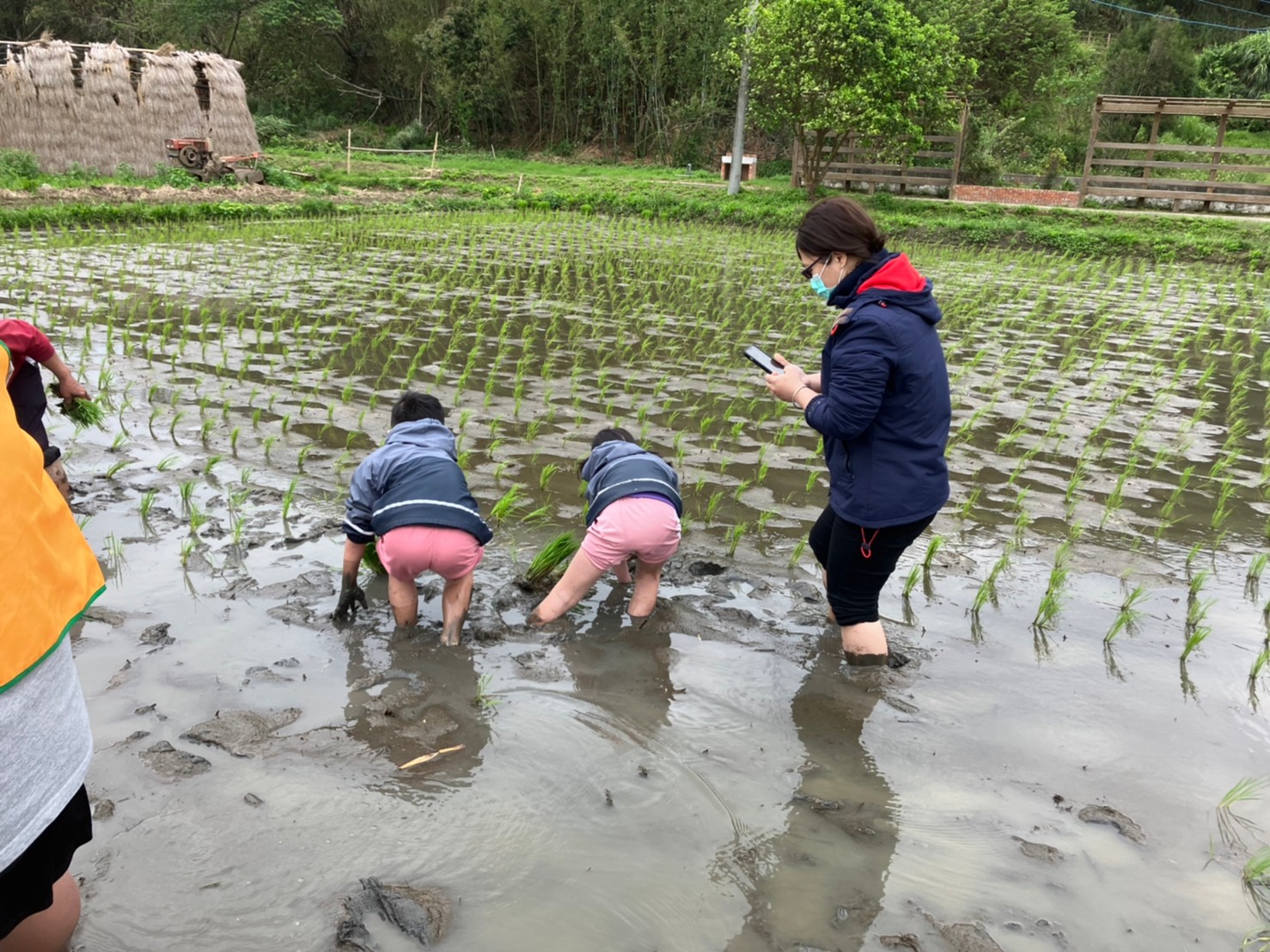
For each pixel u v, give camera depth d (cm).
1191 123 3331
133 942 265
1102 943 281
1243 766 370
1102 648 458
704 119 3484
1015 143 3097
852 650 434
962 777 359
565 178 3062
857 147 2742
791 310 1264
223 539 535
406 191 2714
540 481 647
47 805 183
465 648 438
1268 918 293
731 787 348
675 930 279
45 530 186
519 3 3681
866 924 285
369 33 4156
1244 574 546
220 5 3778
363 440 709
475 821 322
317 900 283
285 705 385
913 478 393
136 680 397
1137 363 1055
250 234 1792
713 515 607
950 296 1439
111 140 2561
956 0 3111
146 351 926
